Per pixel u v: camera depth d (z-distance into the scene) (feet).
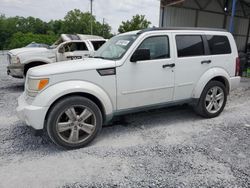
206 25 61.62
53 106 10.18
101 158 9.82
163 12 52.95
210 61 14.11
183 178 8.31
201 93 14.05
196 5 57.67
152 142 11.36
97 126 11.12
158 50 12.40
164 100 13.02
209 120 14.48
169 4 51.83
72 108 10.44
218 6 62.08
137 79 11.84
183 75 13.23
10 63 24.26
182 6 55.42
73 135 10.58
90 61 11.52
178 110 16.49
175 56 12.82
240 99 19.98
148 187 7.84
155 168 8.98
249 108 17.12
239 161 9.45
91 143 11.32
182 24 56.90
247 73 33.01
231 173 8.60
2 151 10.44
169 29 12.87
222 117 15.05
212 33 14.43
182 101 13.74
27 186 7.91
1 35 245.24
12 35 234.17
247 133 12.36
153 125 13.73
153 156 9.93
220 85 14.69
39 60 24.13
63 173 8.70
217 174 8.54
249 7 64.95
